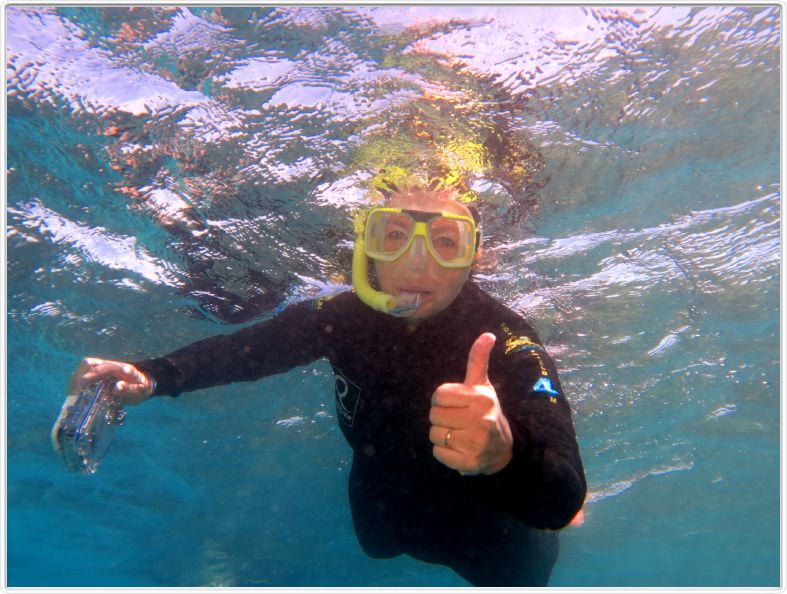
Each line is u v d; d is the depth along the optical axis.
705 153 0.99
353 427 0.94
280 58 0.87
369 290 0.77
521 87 0.88
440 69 0.86
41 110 0.91
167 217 1.10
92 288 1.25
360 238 0.80
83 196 1.06
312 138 0.95
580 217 1.09
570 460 0.57
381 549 1.17
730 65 0.87
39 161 0.99
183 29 0.84
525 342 0.79
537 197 1.05
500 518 1.05
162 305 1.31
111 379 0.72
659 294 1.25
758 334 1.33
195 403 1.57
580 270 1.20
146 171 1.01
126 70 0.88
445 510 1.05
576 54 0.85
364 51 0.85
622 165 1.00
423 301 0.80
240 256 1.18
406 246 0.77
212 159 0.99
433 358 0.86
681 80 0.88
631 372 1.44
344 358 0.91
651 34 0.83
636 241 1.15
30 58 0.85
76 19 0.82
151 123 0.94
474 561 1.08
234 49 0.86
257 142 0.96
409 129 0.93
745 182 1.04
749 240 1.14
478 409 0.47
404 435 0.92
